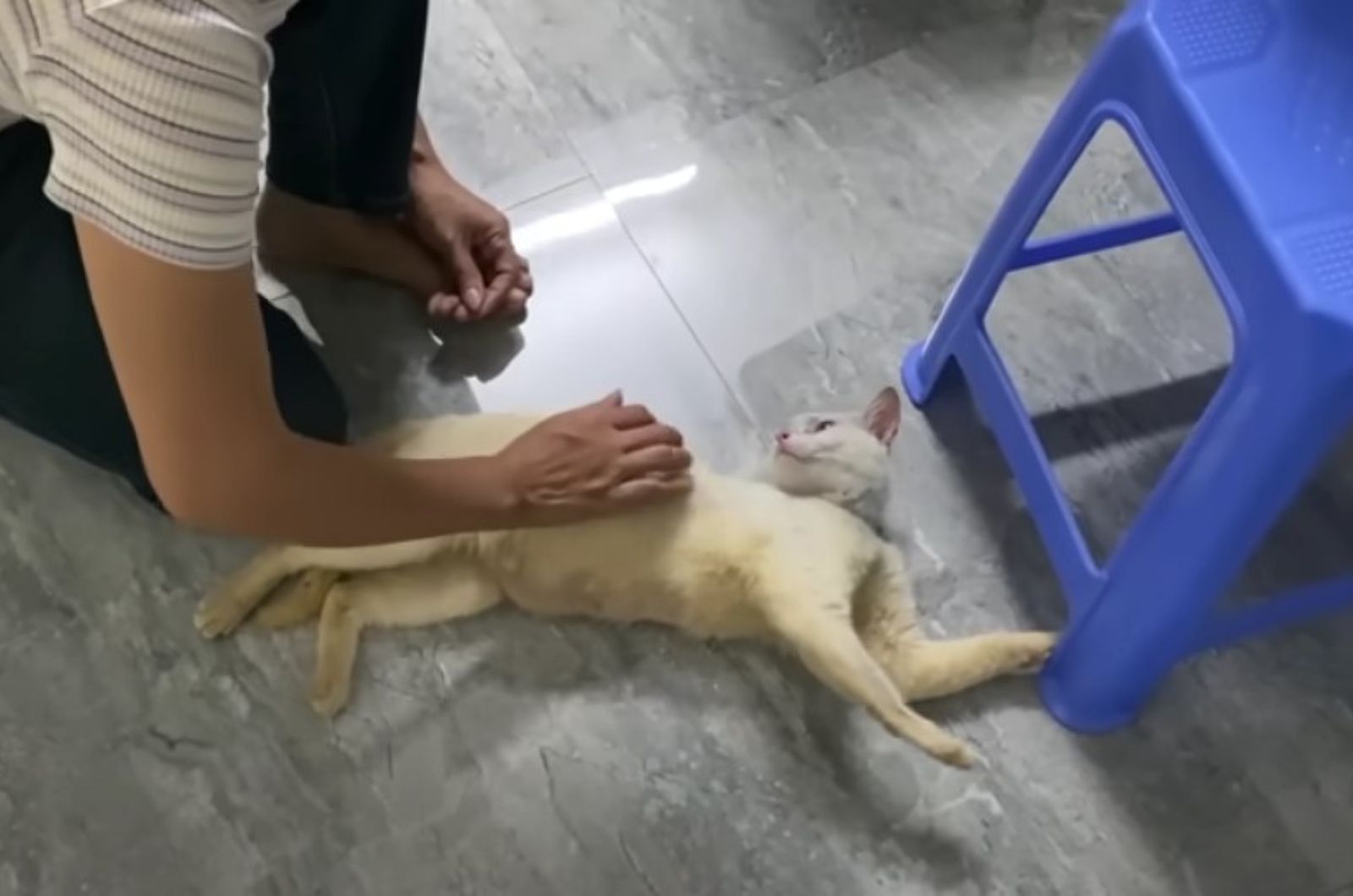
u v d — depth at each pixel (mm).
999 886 1125
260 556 1198
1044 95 1463
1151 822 1150
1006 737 1176
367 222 1286
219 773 1157
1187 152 914
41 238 1008
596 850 1132
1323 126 898
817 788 1155
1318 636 1223
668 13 1484
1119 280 1363
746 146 1422
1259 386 881
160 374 766
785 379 1317
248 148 710
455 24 1468
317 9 1022
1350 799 1167
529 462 1079
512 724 1176
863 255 1376
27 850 1131
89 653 1196
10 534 1236
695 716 1182
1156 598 1046
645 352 1326
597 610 1174
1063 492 1265
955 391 1309
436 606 1179
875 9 1492
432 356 1316
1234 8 936
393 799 1149
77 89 670
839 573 1108
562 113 1434
